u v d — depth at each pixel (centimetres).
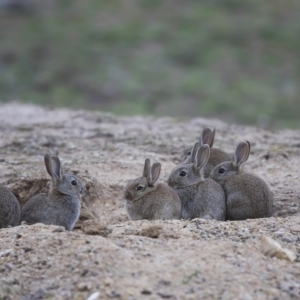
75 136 3706
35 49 8006
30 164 3106
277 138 3809
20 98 7000
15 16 8962
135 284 1730
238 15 9325
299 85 7562
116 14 9200
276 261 1892
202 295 1689
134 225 2212
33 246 1973
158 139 3647
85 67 7656
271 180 2984
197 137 3731
